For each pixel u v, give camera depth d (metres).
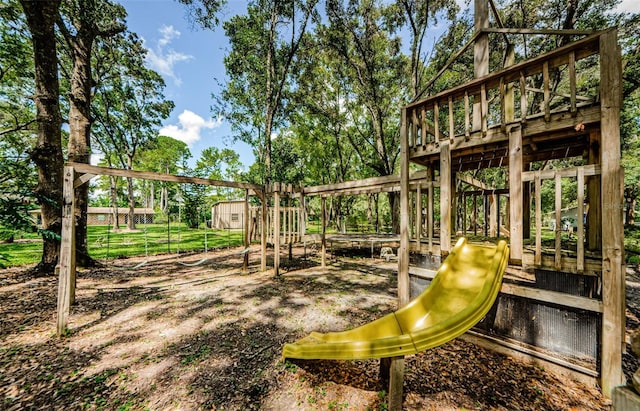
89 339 3.10
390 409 1.92
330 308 4.22
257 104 16.22
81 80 7.20
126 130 16.70
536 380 2.33
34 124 9.47
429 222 3.52
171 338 3.15
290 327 3.49
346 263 8.38
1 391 2.15
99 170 3.64
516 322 2.76
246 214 6.96
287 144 18.95
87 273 6.61
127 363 2.60
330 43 12.76
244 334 3.27
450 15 11.29
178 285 5.58
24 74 7.75
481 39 3.58
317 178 20.48
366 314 3.97
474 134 3.09
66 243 3.23
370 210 21.06
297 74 14.39
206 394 2.14
